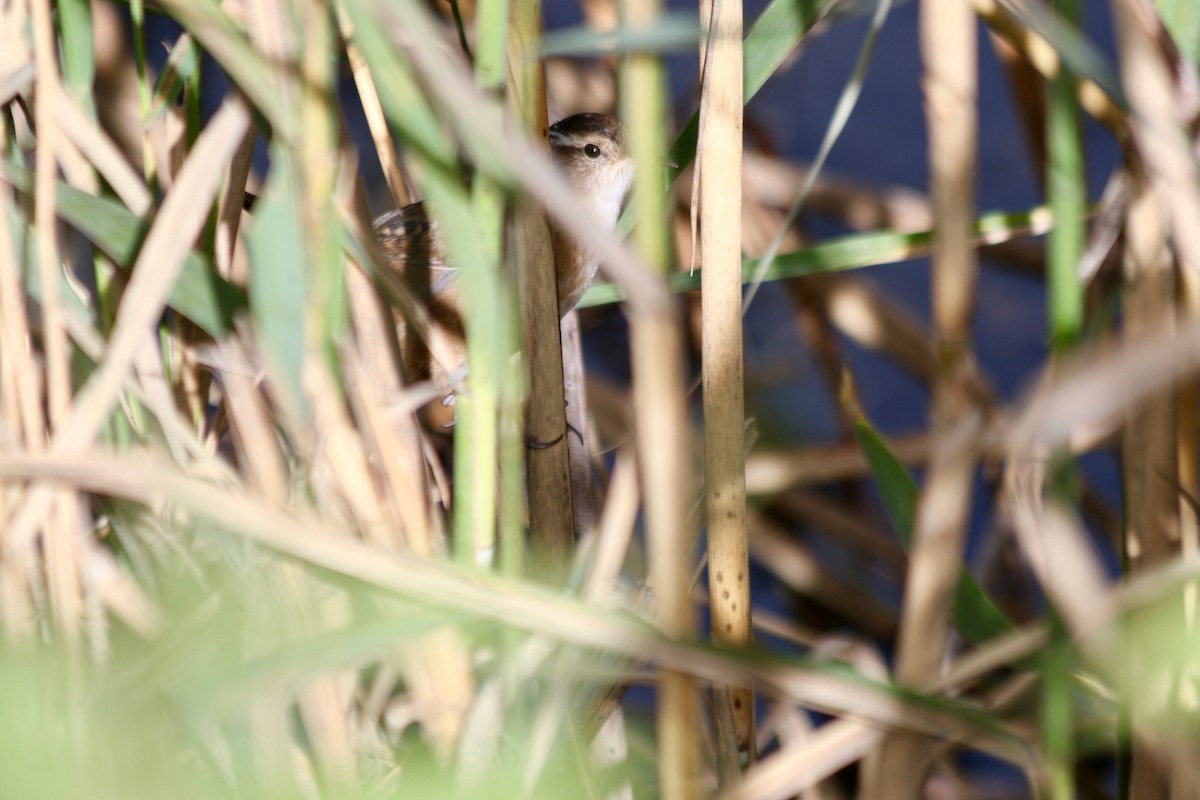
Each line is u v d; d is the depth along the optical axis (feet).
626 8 9.29
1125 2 9.98
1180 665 11.64
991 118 30.40
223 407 13.89
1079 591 9.69
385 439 10.55
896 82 31.32
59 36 14.17
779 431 25.18
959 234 11.81
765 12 12.81
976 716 10.81
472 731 10.41
